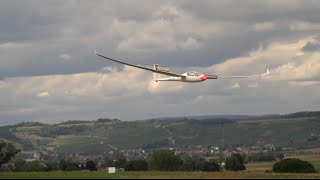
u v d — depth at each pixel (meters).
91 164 177.38
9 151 152.75
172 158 181.88
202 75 93.75
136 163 182.00
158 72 92.81
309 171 127.69
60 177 77.69
